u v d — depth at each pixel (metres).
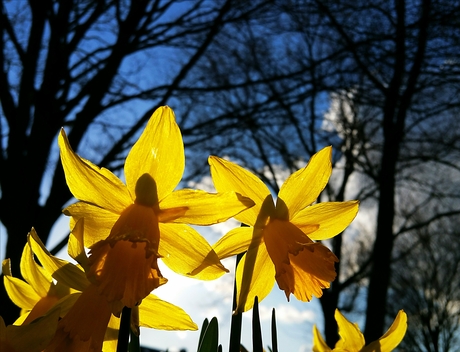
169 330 1.29
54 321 1.02
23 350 0.98
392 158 9.59
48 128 7.38
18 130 7.44
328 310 10.80
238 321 1.28
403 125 9.45
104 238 1.18
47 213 6.87
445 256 8.93
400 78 9.02
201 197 1.14
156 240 1.11
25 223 6.71
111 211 1.19
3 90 7.70
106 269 1.06
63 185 7.05
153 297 1.26
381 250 9.27
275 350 1.23
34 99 7.55
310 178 1.36
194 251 1.19
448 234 9.35
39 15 7.93
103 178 1.15
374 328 8.77
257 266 1.35
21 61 8.02
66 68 7.90
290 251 1.25
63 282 1.17
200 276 1.19
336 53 8.64
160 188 1.16
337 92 9.23
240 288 1.32
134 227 1.10
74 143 7.40
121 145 7.63
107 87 7.79
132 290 1.02
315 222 1.40
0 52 7.95
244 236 1.34
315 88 9.03
